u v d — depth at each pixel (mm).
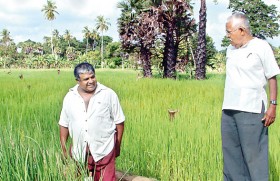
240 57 4051
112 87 13656
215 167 4562
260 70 3994
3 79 19250
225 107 4184
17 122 6617
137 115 7152
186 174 4531
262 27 55250
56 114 7082
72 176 3283
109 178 3930
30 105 8445
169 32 32250
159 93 11727
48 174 3264
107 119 3898
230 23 4055
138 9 36344
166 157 4820
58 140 4438
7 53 118438
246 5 55938
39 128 4266
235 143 4242
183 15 32875
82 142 3854
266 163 4070
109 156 3926
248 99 4012
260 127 4031
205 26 29859
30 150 3459
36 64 84188
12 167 3242
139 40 36312
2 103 8562
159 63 38688
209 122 6574
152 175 4902
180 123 6160
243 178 4305
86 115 3840
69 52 114000
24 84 15133
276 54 52594
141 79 21125
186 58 37125
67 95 3963
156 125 6219
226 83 4199
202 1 29141
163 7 31828
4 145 3426
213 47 62781
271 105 3955
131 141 5410
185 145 5020
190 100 10117
